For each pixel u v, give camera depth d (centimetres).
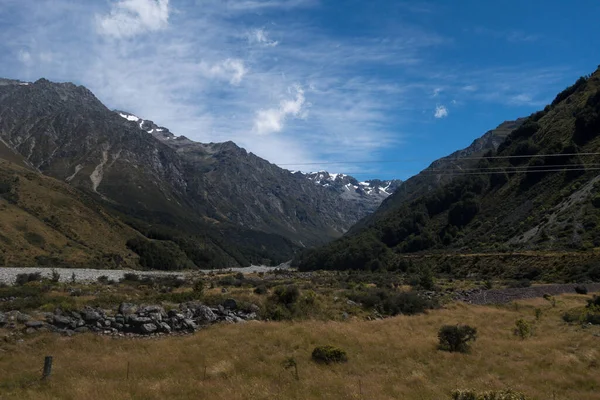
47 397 1355
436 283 6981
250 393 1502
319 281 7206
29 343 1956
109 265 11419
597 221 7825
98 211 15488
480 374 1941
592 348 2409
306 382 1670
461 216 12900
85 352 1927
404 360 2112
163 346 2061
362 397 1526
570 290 5316
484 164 15625
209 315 2706
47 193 14075
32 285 4047
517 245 8800
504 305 4538
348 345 2309
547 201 10062
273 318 2941
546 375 1925
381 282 6794
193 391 1498
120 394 1415
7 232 10106
